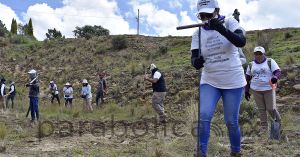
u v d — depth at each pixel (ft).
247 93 27.27
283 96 47.37
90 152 22.13
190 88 63.36
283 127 29.14
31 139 27.89
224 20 15.64
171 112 52.06
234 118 16.25
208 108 15.79
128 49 117.29
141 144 23.95
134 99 70.13
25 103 66.80
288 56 60.13
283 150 21.56
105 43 125.39
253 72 26.37
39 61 119.85
